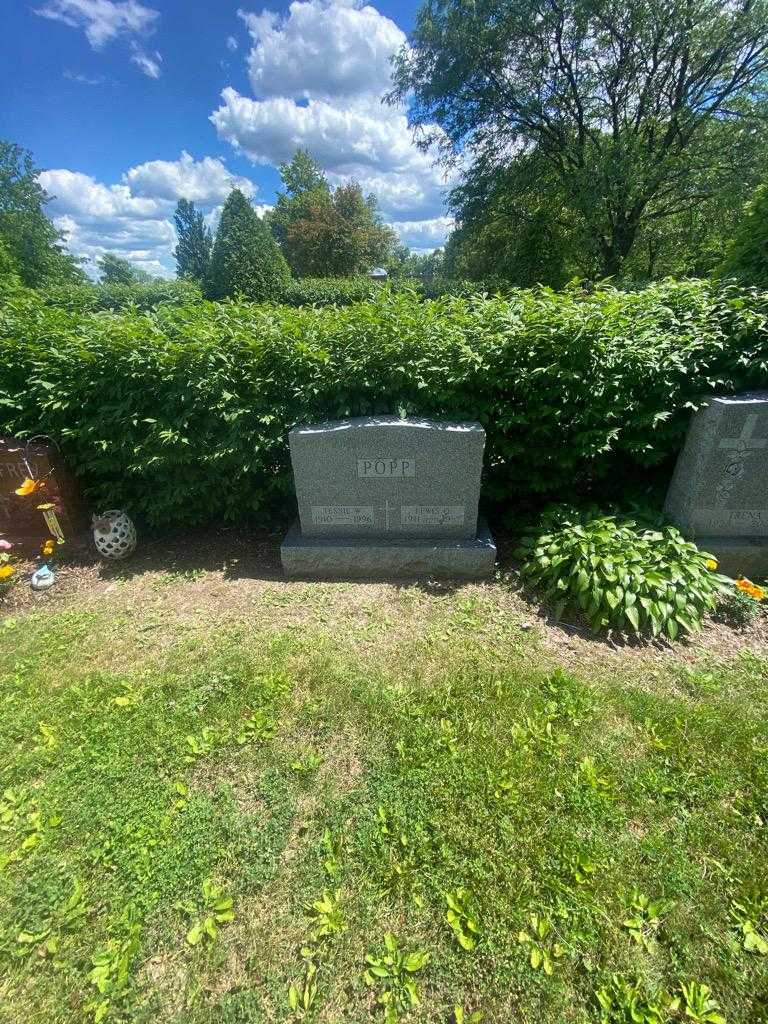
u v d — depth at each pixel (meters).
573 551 3.38
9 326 4.23
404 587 3.66
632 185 13.91
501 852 1.84
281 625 3.24
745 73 14.59
